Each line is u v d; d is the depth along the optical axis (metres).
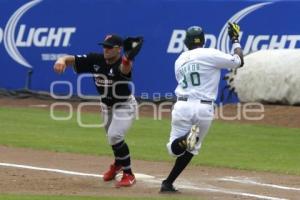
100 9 78.06
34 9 80.56
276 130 55.81
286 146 47.97
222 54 29.98
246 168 38.72
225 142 49.47
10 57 81.44
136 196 29.47
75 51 79.06
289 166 39.69
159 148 46.09
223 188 32.25
